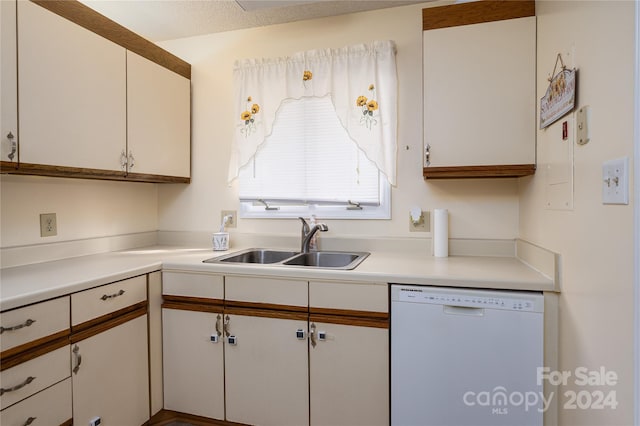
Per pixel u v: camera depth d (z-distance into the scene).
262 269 1.66
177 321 1.79
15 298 1.17
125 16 2.16
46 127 1.47
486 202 1.97
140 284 1.69
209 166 2.42
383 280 1.51
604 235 0.94
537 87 1.58
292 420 1.64
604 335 0.94
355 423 1.56
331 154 2.19
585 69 1.05
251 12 2.12
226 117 2.38
